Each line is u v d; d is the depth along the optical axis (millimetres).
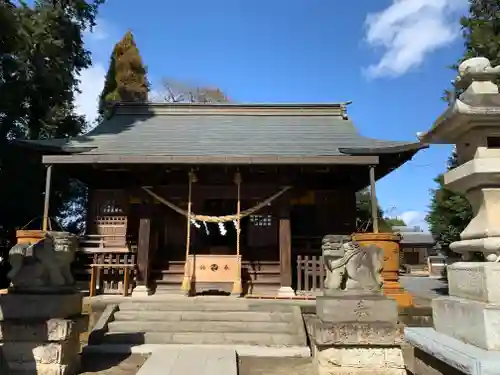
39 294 5672
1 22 13180
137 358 6840
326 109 16719
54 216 19953
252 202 13422
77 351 6074
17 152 15398
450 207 14766
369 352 5559
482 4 14797
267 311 8852
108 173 13531
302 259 12891
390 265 8625
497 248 2971
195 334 7754
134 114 16828
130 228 13477
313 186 13055
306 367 6348
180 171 12711
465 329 2990
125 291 11227
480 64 3514
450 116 3400
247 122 16016
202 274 11398
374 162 10945
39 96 16688
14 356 5398
